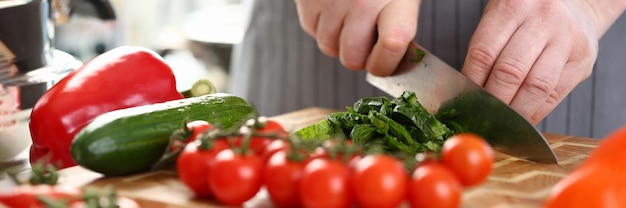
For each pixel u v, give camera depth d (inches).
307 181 28.1
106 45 55.6
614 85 49.4
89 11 54.2
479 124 38.5
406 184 28.1
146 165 34.1
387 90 43.7
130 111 34.5
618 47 48.9
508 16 39.2
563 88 40.7
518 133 36.7
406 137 37.5
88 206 25.2
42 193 26.7
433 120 38.2
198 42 70.8
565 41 39.3
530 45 38.7
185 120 33.5
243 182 29.5
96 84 37.7
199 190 31.0
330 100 53.2
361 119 38.6
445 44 48.9
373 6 41.6
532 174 34.6
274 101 55.4
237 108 37.2
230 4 84.6
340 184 27.9
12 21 36.1
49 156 36.9
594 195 26.1
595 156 27.2
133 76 38.8
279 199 29.3
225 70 70.6
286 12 52.9
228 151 30.2
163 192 32.0
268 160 30.3
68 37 53.9
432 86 40.4
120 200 26.9
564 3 39.9
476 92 38.2
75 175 34.2
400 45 40.3
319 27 44.2
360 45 42.4
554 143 39.7
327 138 38.3
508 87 38.8
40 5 37.3
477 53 39.3
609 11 42.0
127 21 75.4
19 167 37.2
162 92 39.4
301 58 53.3
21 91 36.5
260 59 55.6
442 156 29.3
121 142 33.2
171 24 83.4
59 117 36.4
